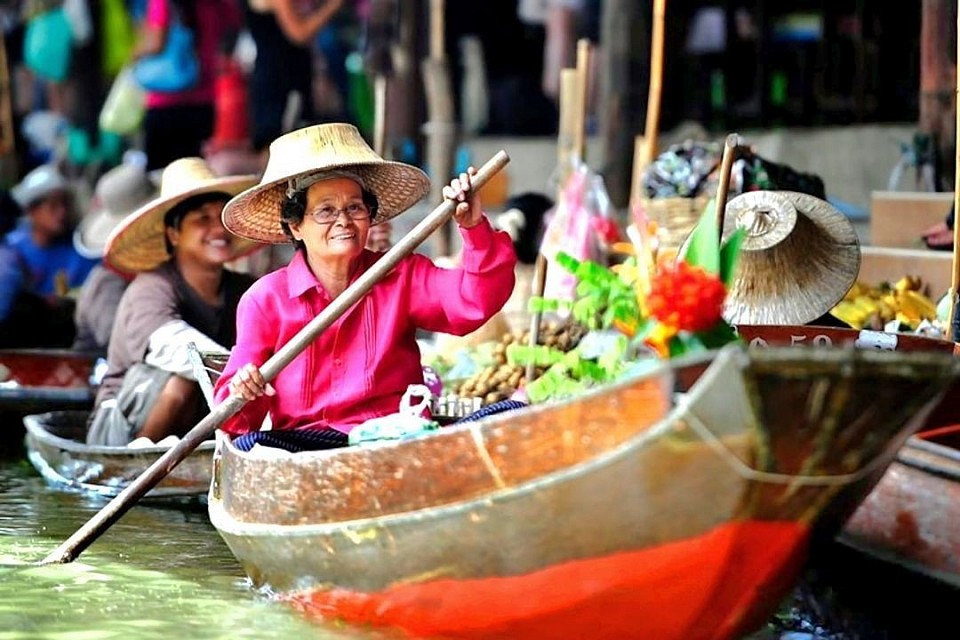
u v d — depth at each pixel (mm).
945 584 6336
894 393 5219
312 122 15523
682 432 5258
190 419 9727
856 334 7957
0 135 16891
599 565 5629
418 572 6047
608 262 10852
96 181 17344
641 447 5340
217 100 15422
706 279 5762
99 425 9922
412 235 6918
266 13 15141
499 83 17375
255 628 6566
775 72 14695
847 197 13586
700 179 9773
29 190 14219
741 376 5082
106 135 17359
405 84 15219
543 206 12016
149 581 7297
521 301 10891
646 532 5504
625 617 5738
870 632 6738
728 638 5816
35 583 7277
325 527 6281
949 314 8484
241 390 6980
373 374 7254
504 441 5691
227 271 10227
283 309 7316
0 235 14508
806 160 13883
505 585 5840
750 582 5613
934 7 10758
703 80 14820
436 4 14203
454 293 7215
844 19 14281
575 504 5543
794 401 5156
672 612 5664
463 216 6973
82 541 7551
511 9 16781
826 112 14383
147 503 9188
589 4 16391
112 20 17141
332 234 7176
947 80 10750
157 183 13625
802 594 7035
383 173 7570
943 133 10797
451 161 14320
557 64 16531
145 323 9711
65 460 9633
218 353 8445
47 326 12805
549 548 5672
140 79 15203
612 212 10727
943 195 10570
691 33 14922
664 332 5844
